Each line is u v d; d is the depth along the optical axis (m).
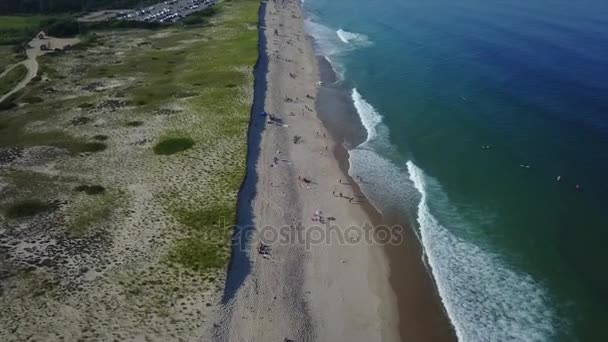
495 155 61.25
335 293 41.25
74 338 34.44
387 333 37.66
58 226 46.34
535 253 45.16
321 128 70.81
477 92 80.31
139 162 57.62
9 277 39.94
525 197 53.00
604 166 57.56
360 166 60.75
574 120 68.81
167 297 38.28
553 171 57.16
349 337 37.12
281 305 39.19
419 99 79.06
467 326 38.12
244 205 50.59
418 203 53.31
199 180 53.94
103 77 87.88
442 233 48.47
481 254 45.50
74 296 38.16
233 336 35.72
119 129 66.00
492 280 42.50
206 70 89.12
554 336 36.84
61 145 61.69
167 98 76.38
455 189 55.25
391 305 40.31
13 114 72.38
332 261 44.91
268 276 41.91
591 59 93.56
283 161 60.28
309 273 43.16
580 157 59.59
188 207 49.22
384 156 63.06
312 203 53.00
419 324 38.50
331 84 88.19
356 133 69.56
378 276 43.44
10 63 97.12
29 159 58.53
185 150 60.00
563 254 44.81
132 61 97.25
